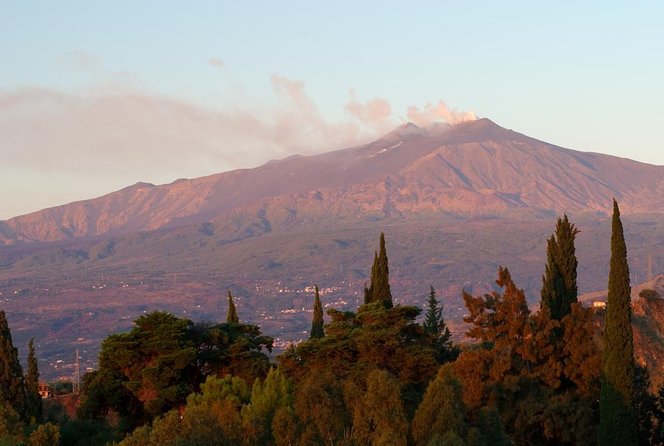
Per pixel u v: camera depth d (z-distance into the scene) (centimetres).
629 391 7038
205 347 9650
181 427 6494
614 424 7019
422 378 8400
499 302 7925
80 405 9425
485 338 7819
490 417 6544
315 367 8456
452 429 6197
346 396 6556
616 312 7112
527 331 7706
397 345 8431
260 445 6500
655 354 9769
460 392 6506
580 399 7369
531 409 7294
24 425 8194
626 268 7144
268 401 7038
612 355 7088
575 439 7212
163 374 8900
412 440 6272
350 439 6281
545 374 7588
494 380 7525
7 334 9538
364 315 8831
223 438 6362
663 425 7388
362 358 8475
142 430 6512
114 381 9131
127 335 9219
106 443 8088
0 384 9425
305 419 6450
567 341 7700
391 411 6253
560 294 8444
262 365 9344
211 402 7369
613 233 7181
